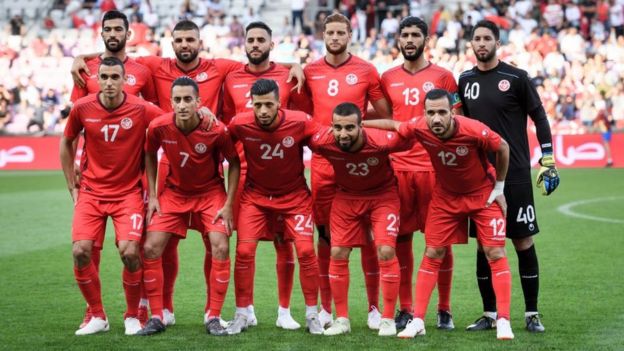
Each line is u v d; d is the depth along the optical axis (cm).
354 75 1469
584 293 1600
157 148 1348
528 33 5022
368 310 1445
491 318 1353
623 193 3278
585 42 4969
